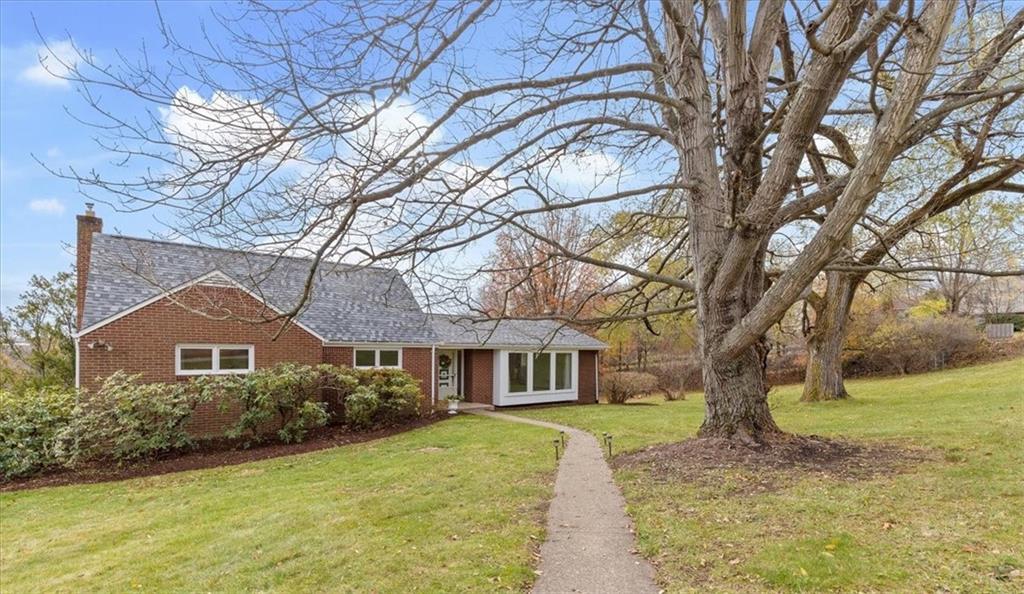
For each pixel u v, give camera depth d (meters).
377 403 14.84
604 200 6.73
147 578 5.12
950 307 32.38
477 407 19.17
